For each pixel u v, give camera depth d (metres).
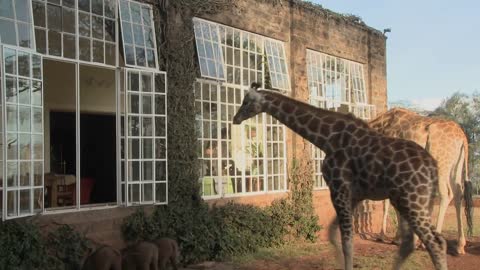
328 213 11.82
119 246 7.49
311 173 11.10
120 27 7.67
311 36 11.60
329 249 9.44
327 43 12.09
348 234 6.30
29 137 6.20
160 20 8.26
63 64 10.48
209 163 9.12
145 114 7.78
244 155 9.87
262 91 7.00
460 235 9.02
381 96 14.16
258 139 10.19
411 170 5.86
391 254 8.89
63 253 6.67
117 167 7.63
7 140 5.91
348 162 6.31
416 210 5.82
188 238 8.05
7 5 6.12
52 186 8.59
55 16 6.90
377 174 6.05
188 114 8.50
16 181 6.01
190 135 8.50
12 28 6.14
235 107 9.74
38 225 6.45
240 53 9.89
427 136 8.80
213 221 8.65
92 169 11.66
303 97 11.20
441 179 8.69
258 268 7.91
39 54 6.39
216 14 9.27
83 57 7.21
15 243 6.05
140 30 7.95
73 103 10.80
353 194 6.33
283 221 10.19
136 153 7.66
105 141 11.59
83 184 9.54
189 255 8.11
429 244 5.77
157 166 7.86
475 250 9.29
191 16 8.75
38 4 6.72
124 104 7.61
